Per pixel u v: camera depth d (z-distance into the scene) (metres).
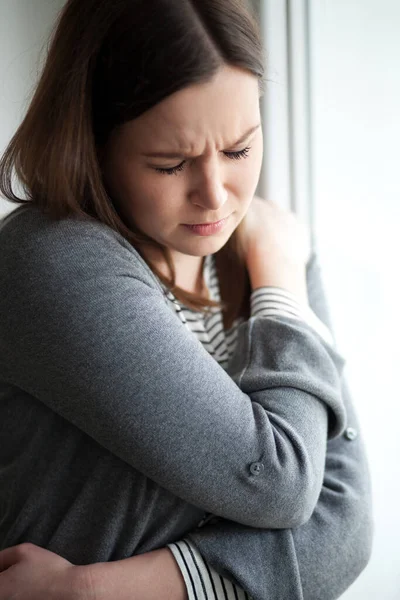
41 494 0.89
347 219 1.37
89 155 0.84
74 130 0.83
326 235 1.38
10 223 0.85
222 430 0.81
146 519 0.87
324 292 1.11
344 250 1.38
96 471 0.86
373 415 1.35
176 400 0.80
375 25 1.27
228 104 0.79
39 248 0.81
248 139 0.83
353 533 0.94
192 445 0.80
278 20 1.30
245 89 0.80
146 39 0.77
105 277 0.81
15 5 1.43
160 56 0.76
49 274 0.80
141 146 0.80
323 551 0.91
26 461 0.90
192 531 0.91
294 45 1.31
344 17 1.29
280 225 1.08
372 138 1.31
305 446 0.86
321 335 0.98
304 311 0.99
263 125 1.35
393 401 1.33
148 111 0.78
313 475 0.86
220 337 1.03
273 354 0.92
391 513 1.32
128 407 0.79
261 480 0.82
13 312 0.81
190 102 0.77
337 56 1.31
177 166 0.81
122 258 0.85
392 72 1.27
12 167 0.92
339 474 1.00
